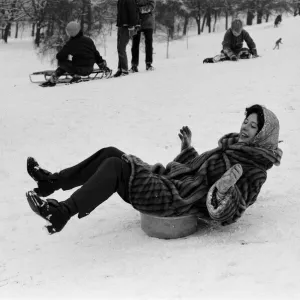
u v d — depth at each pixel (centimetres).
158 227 374
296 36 3728
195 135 693
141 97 922
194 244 352
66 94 991
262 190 477
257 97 870
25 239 405
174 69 1259
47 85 1193
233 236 362
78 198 342
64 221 337
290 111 777
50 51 3516
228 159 376
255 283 271
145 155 629
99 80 1152
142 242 369
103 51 3828
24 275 324
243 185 363
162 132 715
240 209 361
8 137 723
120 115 808
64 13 3728
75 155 646
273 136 384
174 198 362
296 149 607
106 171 356
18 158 638
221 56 1398
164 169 394
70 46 1192
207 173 375
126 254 346
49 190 387
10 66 3466
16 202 500
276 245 328
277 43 3155
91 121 784
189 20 5962
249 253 318
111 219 436
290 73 1048
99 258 344
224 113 787
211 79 1048
